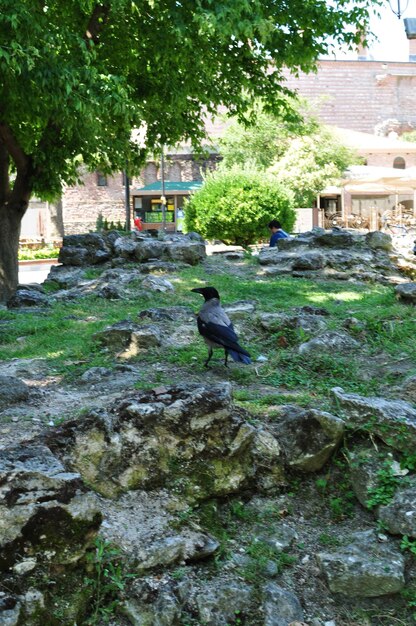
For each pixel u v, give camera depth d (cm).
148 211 4894
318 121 3981
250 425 498
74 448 471
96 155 1582
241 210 2044
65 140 1383
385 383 613
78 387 613
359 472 486
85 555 412
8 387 572
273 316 778
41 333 839
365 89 5825
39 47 1059
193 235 1500
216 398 498
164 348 717
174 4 1266
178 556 429
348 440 508
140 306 984
